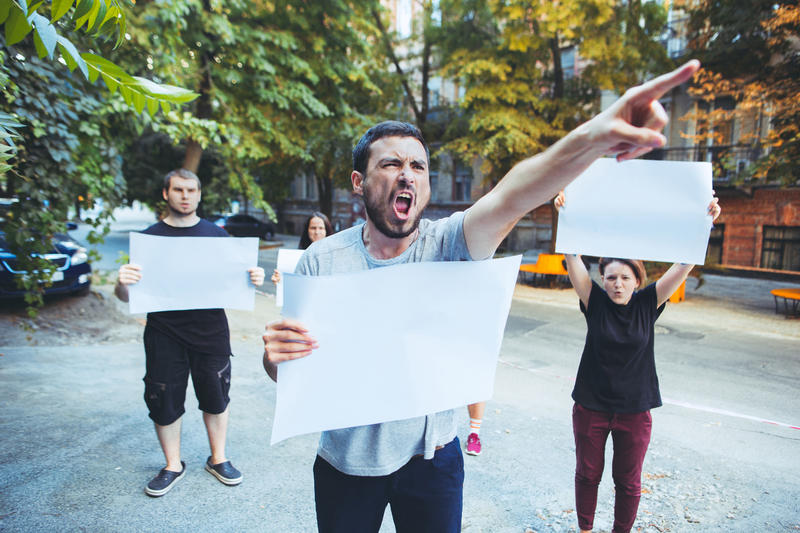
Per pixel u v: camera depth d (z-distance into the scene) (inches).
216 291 114.1
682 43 602.9
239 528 104.9
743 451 147.9
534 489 124.0
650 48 461.7
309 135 455.2
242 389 189.2
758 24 399.9
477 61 471.5
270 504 114.1
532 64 502.0
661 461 141.0
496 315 53.5
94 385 184.5
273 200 949.2
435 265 50.5
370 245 58.6
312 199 1217.4
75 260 313.1
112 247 753.0
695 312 386.3
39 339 247.6
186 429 153.2
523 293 465.1
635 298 95.6
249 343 258.8
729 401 194.7
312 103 390.0
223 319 120.0
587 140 31.7
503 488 124.3
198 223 125.6
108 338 262.1
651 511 114.7
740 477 131.9
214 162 706.2
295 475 127.7
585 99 564.1
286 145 402.3
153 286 110.0
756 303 427.8
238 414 165.6
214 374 118.9
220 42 339.0
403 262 55.9
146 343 114.4
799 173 378.0
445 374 52.4
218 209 714.2
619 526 96.3
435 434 58.8
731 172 593.0
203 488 119.6
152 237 109.0
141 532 102.0
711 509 115.7
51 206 149.5
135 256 108.2
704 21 448.8
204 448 140.5
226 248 113.6
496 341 54.1
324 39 428.5
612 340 92.6
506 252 842.2
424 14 664.4
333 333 49.6
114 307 330.0
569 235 85.4
